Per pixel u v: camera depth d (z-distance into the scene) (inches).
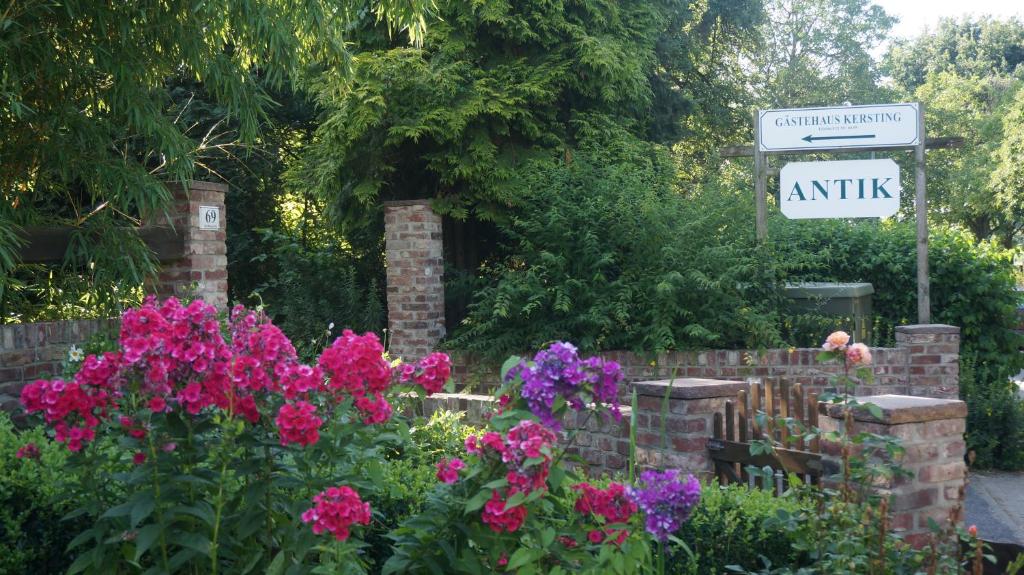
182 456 108.4
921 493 157.2
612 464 221.5
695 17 755.4
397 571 110.1
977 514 281.6
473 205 452.1
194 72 304.2
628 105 484.1
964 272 401.4
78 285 290.0
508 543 108.5
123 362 103.7
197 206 308.3
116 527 108.4
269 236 503.2
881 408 155.3
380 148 437.7
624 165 400.5
